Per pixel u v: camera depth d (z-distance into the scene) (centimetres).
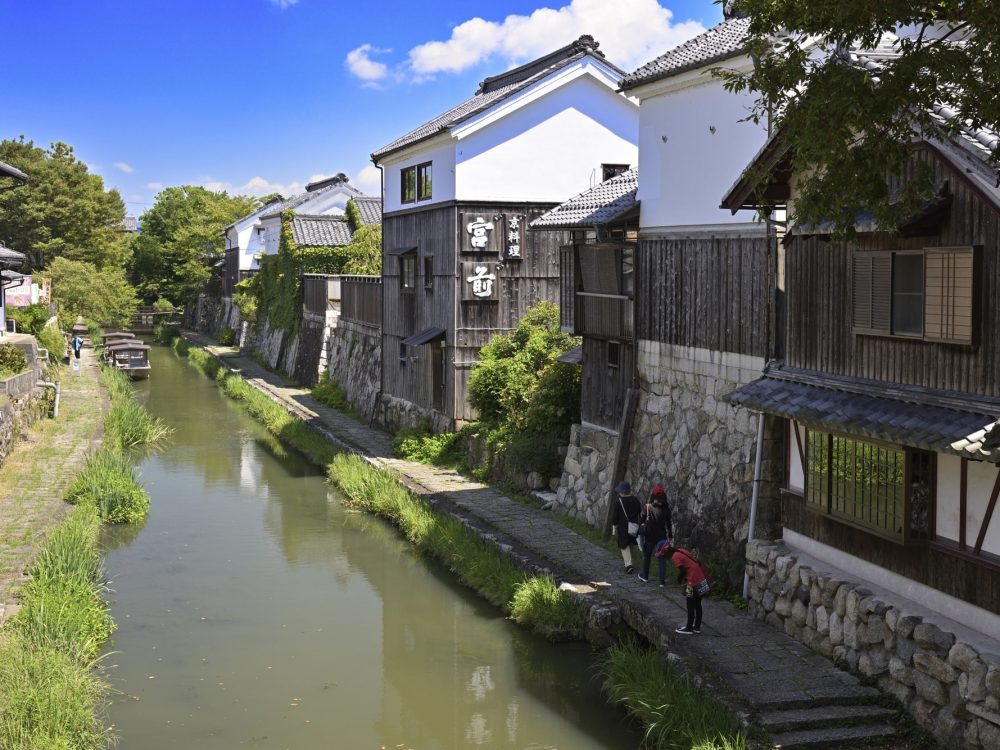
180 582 1659
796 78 813
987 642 896
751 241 1345
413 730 1119
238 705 1188
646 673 1095
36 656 1137
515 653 1333
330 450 2633
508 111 2317
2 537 1625
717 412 1437
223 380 4384
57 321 4716
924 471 980
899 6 766
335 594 1602
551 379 1989
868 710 973
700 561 1410
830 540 1139
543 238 2400
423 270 2594
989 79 748
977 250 891
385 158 2827
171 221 7781
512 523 1761
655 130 1585
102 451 2380
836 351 1098
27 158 5628
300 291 4328
